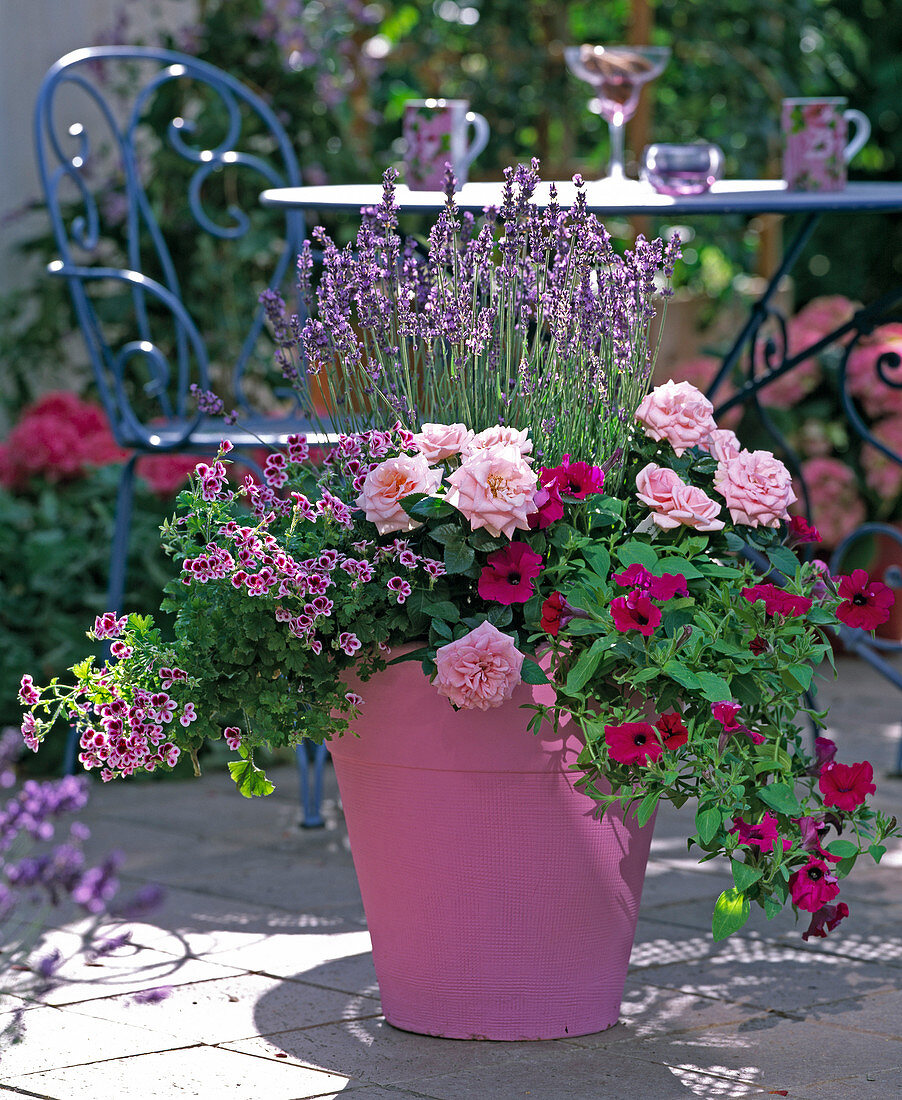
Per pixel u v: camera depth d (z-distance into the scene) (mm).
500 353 1879
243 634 1723
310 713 1747
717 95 5688
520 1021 1822
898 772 3289
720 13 5520
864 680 4352
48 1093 1655
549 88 5629
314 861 2688
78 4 4508
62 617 3430
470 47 5699
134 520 3621
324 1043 1822
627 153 5191
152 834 2869
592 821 1773
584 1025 1851
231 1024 1886
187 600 1780
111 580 2936
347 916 2359
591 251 1910
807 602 1729
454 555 1728
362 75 4988
